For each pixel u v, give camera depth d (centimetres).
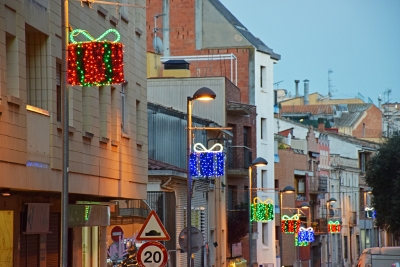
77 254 5697
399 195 10856
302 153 16088
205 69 12538
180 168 8394
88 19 5197
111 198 6122
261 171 12925
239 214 11369
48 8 4575
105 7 5681
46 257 5100
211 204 9994
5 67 3984
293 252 15038
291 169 15325
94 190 5331
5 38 3997
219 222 10319
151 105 8888
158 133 8894
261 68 13088
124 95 6091
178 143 8981
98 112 5431
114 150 5753
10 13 4050
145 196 6556
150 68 11319
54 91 4628
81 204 5553
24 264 4731
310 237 13188
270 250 13100
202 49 12750
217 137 10050
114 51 3762
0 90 3912
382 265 9350
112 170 5700
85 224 5625
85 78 3750
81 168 5062
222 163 6681
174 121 8981
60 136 4691
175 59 11994
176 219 8044
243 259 11806
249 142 12131
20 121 4138
